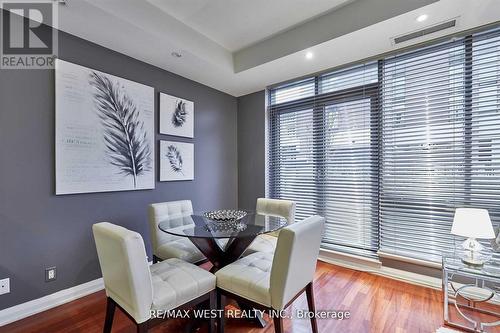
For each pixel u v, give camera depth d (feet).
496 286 6.61
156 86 9.34
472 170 7.09
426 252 7.83
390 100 8.59
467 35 7.12
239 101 13.16
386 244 8.63
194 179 10.88
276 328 4.63
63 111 6.85
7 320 5.97
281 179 11.77
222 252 6.72
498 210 6.70
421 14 6.26
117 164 8.04
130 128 8.41
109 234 4.32
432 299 7.03
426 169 7.85
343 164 9.73
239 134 13.17
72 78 7.02
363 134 9.21
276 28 8.34
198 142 11.09
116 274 4.43
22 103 6.20
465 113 7.20
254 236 5.91
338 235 9.84
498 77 6.77
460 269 5.78
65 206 6.96
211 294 5.32
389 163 8.58
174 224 6.89
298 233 4.52
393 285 7.90
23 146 6.21
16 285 6.13
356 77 9.41
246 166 12.87
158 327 5.84
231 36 8.79
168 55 8.42
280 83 11.41
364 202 9.19
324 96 10.17
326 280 8.31
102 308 6.64
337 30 7.36
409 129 8.18
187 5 7.07
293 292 4.89
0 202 5.90
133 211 8.58
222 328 5.44
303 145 10.97
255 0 6.88
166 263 5.84
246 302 5.02
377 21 6.64
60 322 6.01
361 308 6.62
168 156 9.74
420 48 7.90
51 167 6.67
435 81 7.73
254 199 12.54
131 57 8.50
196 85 11.00
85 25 6.60
